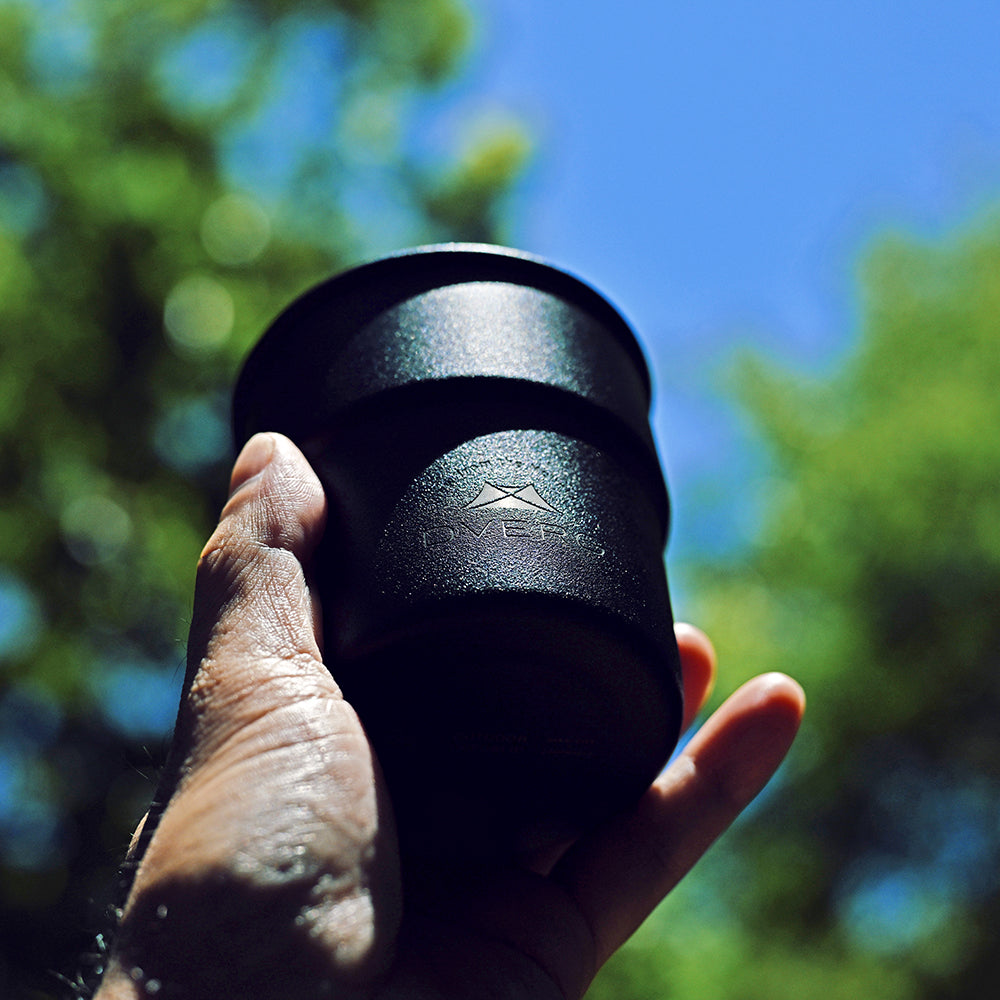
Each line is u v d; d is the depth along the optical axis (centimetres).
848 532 283
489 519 39
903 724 267
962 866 262
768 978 246
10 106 185
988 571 262
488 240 267
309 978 37
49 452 163
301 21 253
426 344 42
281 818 38
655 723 41
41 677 162
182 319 173
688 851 46
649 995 171
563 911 44
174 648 165
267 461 42
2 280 161
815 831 280
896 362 321
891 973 248
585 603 39
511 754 40
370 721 40
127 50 210
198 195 190
